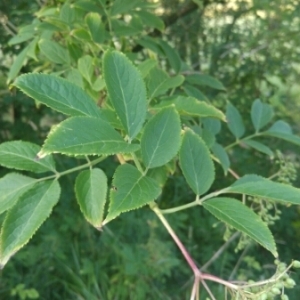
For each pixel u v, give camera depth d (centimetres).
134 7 57
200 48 126
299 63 125
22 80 29
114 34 55
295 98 128
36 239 109
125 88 29
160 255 106
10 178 31
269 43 121
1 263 28
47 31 57
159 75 46
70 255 108
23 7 96
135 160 29
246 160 116
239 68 125
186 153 31
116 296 103
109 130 27
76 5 52
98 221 31
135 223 115
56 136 25
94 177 32
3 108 113
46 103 28
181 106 38
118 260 108
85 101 29
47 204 30
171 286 113
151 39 59
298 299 102
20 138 113
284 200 28
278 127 56
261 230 28
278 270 29
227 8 125
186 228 122
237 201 29
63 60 52
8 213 30
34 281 104
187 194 121
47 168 32
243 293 28
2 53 105
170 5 105
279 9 120
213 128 52
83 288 102
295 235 122
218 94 120
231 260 117
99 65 50
